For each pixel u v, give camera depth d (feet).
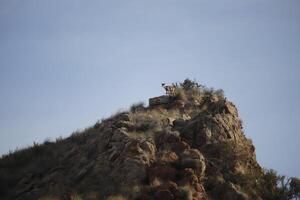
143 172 196.75
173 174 195.00
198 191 190.90
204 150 213.87
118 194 190.19
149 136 216.54
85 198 194.18
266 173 217.56
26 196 208.03
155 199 184.96
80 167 215.72
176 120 231.30
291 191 209.77
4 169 237.86
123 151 206.18
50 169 225.97
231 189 197.06
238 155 216.13
